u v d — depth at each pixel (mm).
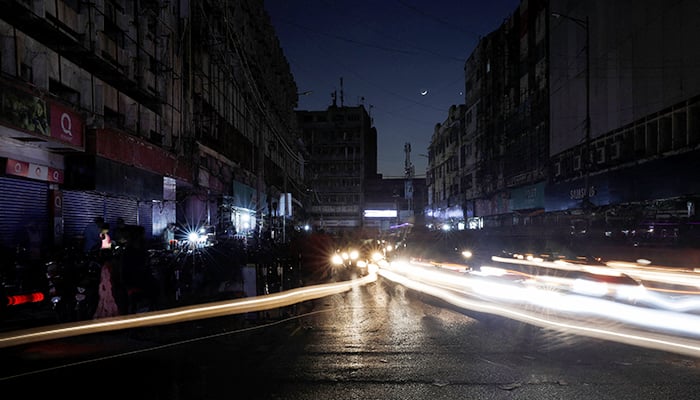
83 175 15484
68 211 15969
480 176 65250
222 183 32969
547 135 45438
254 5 42156
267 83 49562
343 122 109062
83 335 8766
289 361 7152
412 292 15508
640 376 6281
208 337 8742
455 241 28219
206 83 30312
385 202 113375
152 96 21219
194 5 27688
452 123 81000
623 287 12469
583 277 13164
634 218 30984
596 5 36438
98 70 17594
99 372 6613
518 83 53344
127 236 10367
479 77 65875
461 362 7020
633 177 31016
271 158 54438
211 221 31078
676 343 8023
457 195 77688
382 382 6137
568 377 6266
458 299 13641
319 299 13844
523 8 51344
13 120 11305
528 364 6871
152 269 13227
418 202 113875
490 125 61438
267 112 47969
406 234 31234
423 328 9523
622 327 9352
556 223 43594
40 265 9953
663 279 16812
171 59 23938
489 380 6180
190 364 7004
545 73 45812
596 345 7930
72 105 14852
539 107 47062
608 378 6211
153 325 9664
